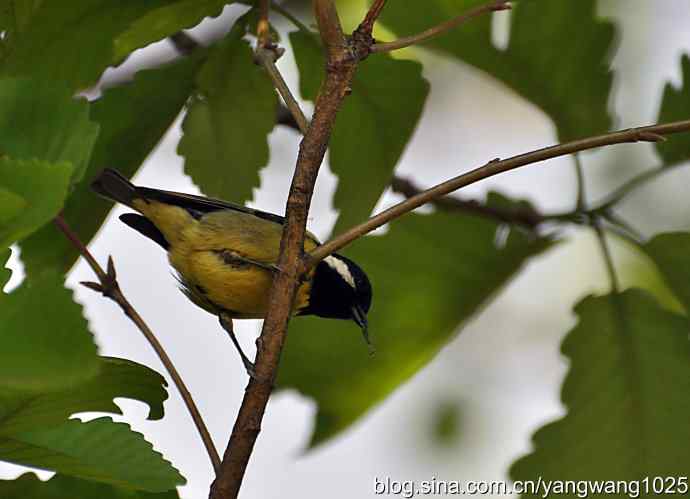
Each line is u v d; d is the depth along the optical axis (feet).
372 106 25.67
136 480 16.78
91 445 16.80
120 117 25.44
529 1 27.61
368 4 27.61
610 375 27.20
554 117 28.78
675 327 27.04
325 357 29.96
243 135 26.22
